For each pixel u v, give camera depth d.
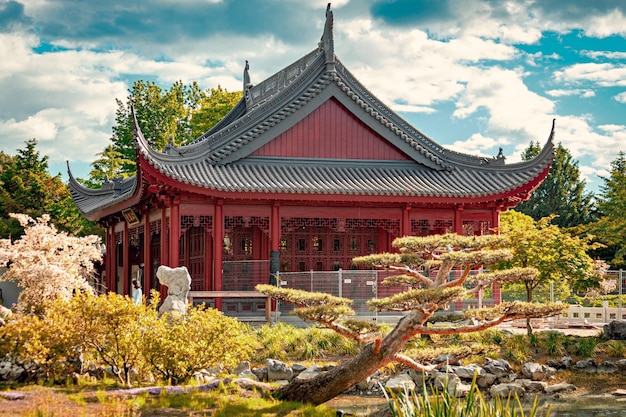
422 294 21.59
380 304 21.97
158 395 21.89
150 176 35.66
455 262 22.50
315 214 38.81
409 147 40.88
